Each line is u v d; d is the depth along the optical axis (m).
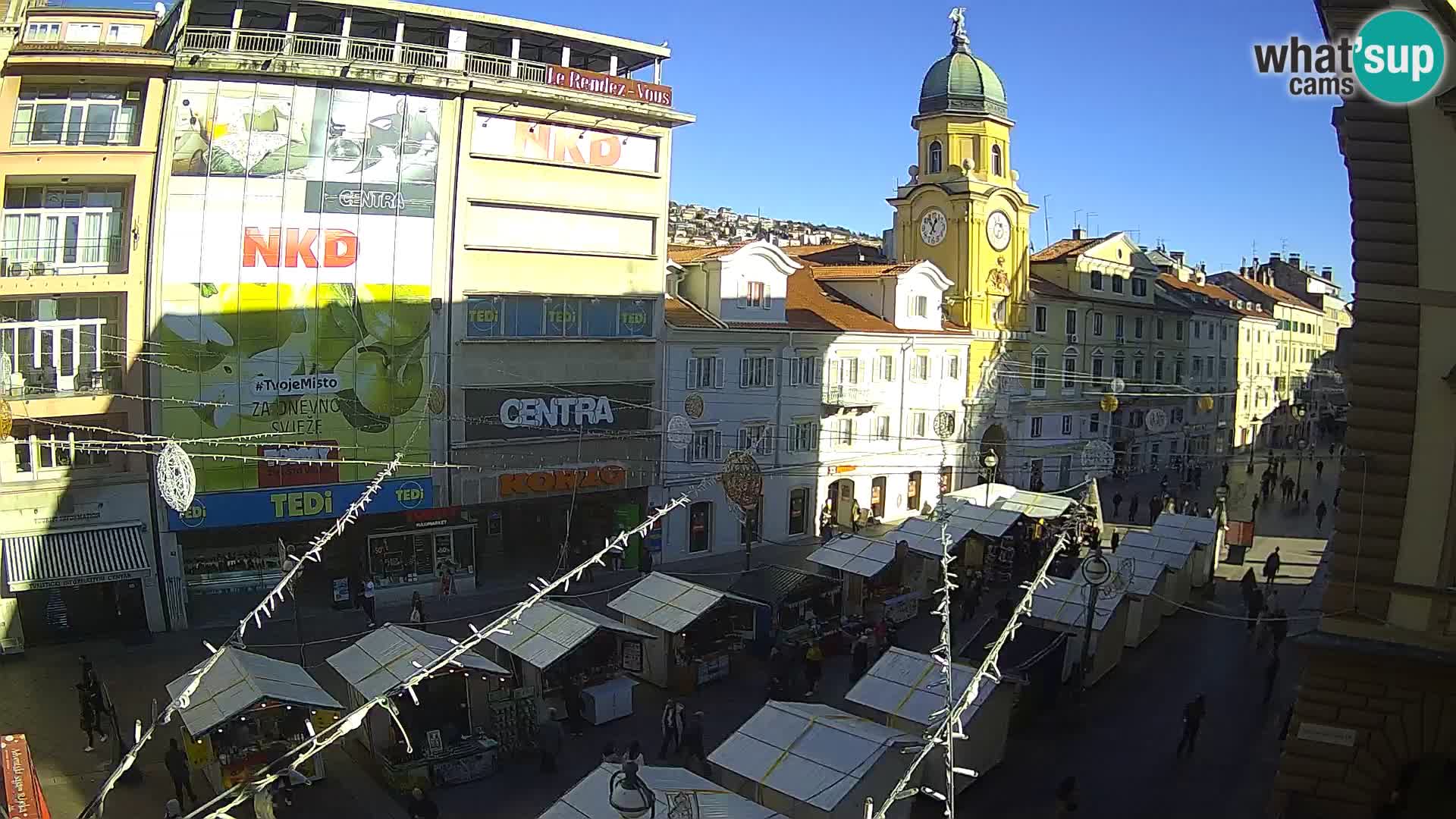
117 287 35.53
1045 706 30.98
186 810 22.88
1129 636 37.75
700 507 49.53
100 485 35.16
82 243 36.31
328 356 38.69
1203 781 26.55
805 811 20.80
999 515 44.56
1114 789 25.97
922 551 41.31
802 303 58.00
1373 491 19.38
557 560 45.78
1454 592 18.73
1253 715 31.30
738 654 35.19
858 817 21.05
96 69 35.16
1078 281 73.44
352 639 35.22
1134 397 77.00
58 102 35.50
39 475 34.59
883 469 59.09
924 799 24.77
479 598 40.66
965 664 28.56
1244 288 106.81
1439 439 18.91
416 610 34.91
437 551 41.66
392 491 39.91
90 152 35.16
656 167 46.56
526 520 46.66
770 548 52.16
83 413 35.03
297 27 41.16
